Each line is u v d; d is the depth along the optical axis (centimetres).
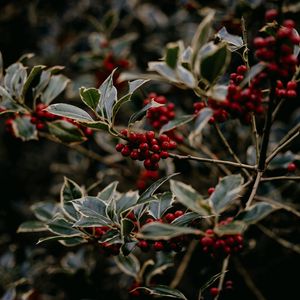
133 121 73
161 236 64
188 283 112
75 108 75
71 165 122
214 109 67
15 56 142
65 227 79
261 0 98
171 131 88
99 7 141
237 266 101
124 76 65
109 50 119
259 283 112
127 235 73
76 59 119
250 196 73
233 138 103
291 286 112
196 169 100
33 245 124
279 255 109
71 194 81
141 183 99
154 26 134
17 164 153
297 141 103
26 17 144
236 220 66
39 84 86
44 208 89
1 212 126
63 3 144
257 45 64
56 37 142
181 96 114
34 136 89
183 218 72
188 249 102
